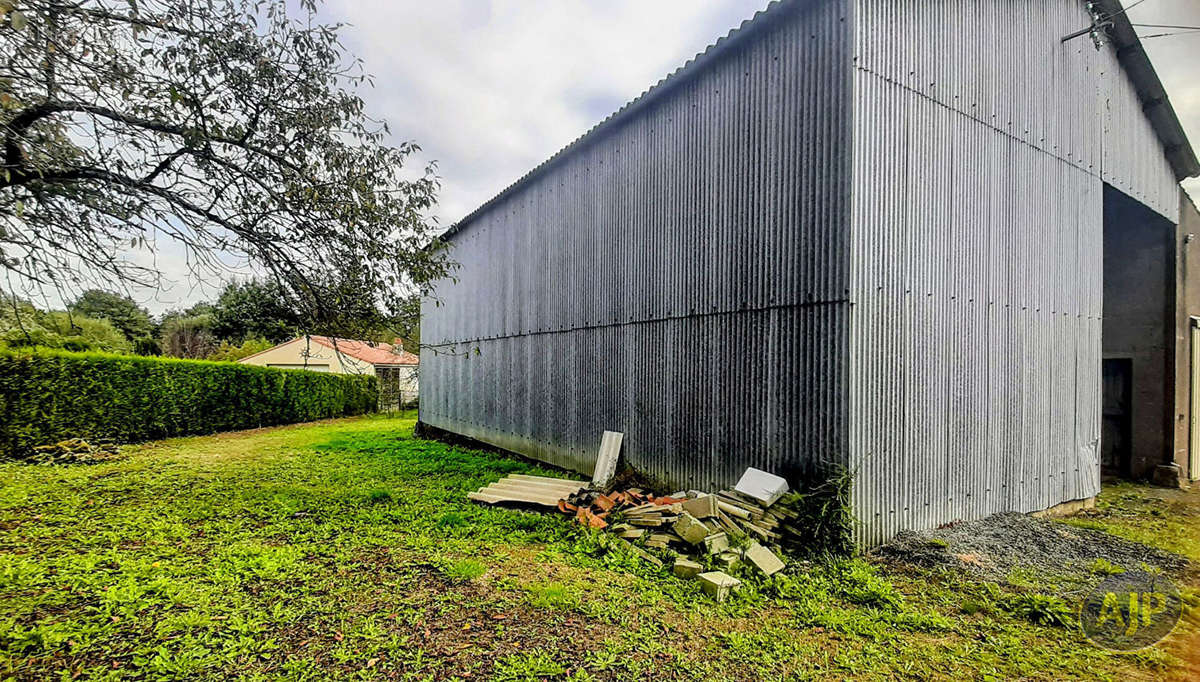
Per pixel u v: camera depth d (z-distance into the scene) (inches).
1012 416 243.6
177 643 121.3
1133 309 360.5
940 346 212.7
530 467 366.0
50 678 107.7
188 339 1048.2
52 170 150.3
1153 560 195.6
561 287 355.6
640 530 199.3
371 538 199.5
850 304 181.8
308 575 162.6
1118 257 369.1
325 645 122.1
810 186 196.7
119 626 128.1
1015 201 249.0
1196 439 367.2
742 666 118.0
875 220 189.5
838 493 179.8
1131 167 326.0
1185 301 356.2
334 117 190.5
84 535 199.2
